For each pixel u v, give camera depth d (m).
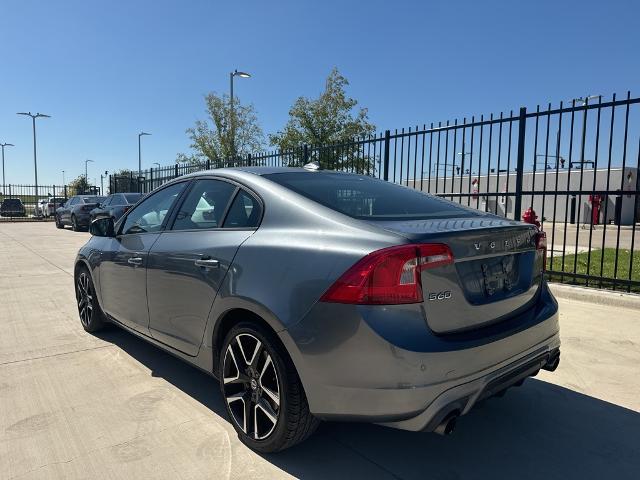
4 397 3.52
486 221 2.85
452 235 2.41
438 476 2.57
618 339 4.72
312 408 2.43
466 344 2.34
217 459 2.71
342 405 2.33
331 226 2.58
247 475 2.57
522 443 2.90
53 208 31.64
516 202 7.21
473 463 2.69
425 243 2.31
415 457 2.75
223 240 3.02
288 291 2.50
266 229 2.84
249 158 12.95
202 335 3.12
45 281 8.19
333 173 3.64
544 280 3.14
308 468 2.63
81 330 5.17
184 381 3.81
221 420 3.18
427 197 3.47
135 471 2.60
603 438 2.95
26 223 28.06
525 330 2.68
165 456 2.74
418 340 2.22
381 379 2.22
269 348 2.58
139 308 3.84
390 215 2.79
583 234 17.48
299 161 11.16
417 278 2.26
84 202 20.91
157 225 3.85
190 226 3.45
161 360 4.27
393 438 2.96
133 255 3.87
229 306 2.82
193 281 3.14
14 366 4.12
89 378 3.86
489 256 2.60
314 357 2.37
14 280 8.27
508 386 2.65
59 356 4.36
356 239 2.41
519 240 2.83
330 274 2.37
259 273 2.68
